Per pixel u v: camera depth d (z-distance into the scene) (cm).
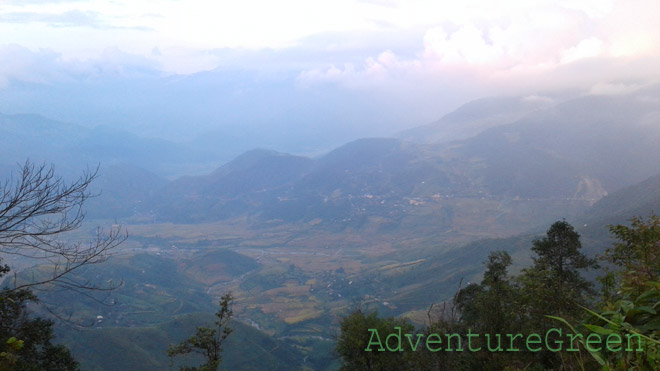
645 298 318
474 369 1155
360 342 1673
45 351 1306
